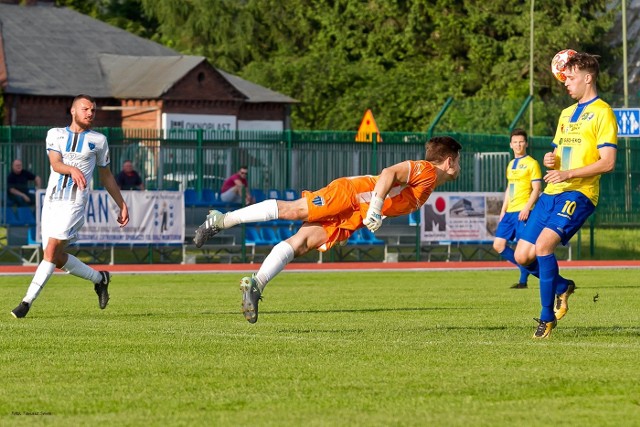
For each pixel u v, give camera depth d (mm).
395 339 21219
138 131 61250
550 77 121562
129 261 58062
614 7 135000
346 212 20688
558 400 14562
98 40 126562
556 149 22328
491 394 14961
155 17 152625
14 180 55312
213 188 60531
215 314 27984
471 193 59875
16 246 54969
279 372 16766
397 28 131375
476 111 95438
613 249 67625
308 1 141500
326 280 45094
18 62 117250
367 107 116000
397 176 20531
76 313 28203
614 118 21641
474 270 54000
